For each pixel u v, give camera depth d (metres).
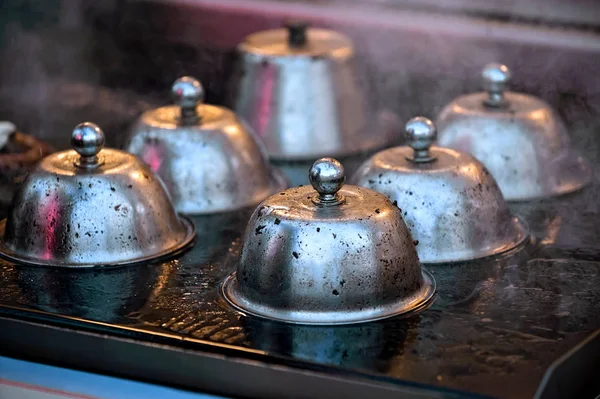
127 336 1.07
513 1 1.74
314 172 1.10
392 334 1.06
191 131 1.36
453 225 1.22
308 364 1.01
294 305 1.08
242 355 1.03
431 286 1.15
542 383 0.98
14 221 1.23
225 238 1.27
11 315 1.10
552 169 1.39
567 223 1.30
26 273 1.18
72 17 1.99
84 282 1.16
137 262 1.21
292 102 1.54
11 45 1.95
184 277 1.18
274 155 1.53
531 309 1.10
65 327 1.08
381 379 0.99
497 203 1.25
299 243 1.08
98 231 1.21
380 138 1.58
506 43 1.73
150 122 1.38
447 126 1.42
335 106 1.55
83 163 1.23
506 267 1.19
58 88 1.85
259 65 1.55
